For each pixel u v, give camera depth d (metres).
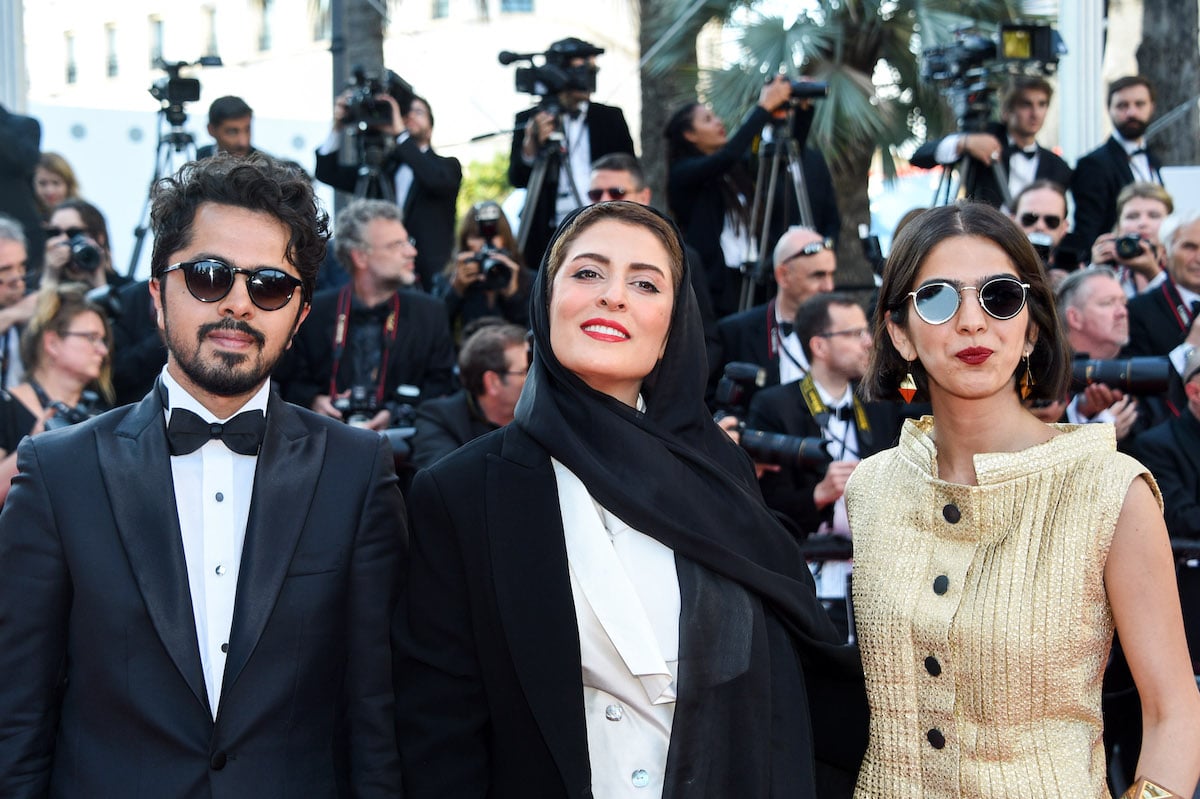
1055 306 2.25
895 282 2.29
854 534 2.38
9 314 4.48
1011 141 6.25
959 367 2.19
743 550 2.29
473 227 5.39
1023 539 2.13
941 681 2.17
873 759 2.27
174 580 2.15
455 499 2.26
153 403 2.30
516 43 16.81
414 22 16.86
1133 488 2.09
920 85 9.54
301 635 2.21
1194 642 3.78
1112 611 2.10
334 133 5.98
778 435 4.05
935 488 2.25
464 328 5.24
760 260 5.55
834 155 9.10
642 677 2.12
